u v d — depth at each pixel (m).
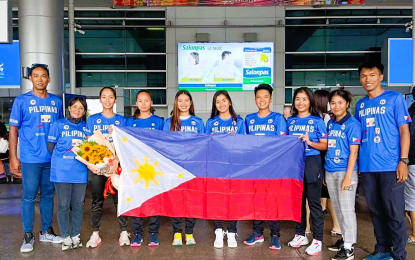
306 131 3.88
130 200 3.87
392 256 3.50
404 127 3.33
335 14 14.02
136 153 3.91
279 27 13.62
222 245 3.99
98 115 4.36
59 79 6.86
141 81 14.18
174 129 4.17
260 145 3.96
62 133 3.87
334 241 4.21
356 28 13.99
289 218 3.90
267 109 4.16
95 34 14.10
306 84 14.12
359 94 13.57
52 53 6.72
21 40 6.68
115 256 3.74
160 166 3.95
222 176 3.96
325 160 3.81
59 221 3.91
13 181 8.68
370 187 3.54
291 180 3.93
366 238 4.33
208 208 3.94
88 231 4.64
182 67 13.53
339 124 3.68
